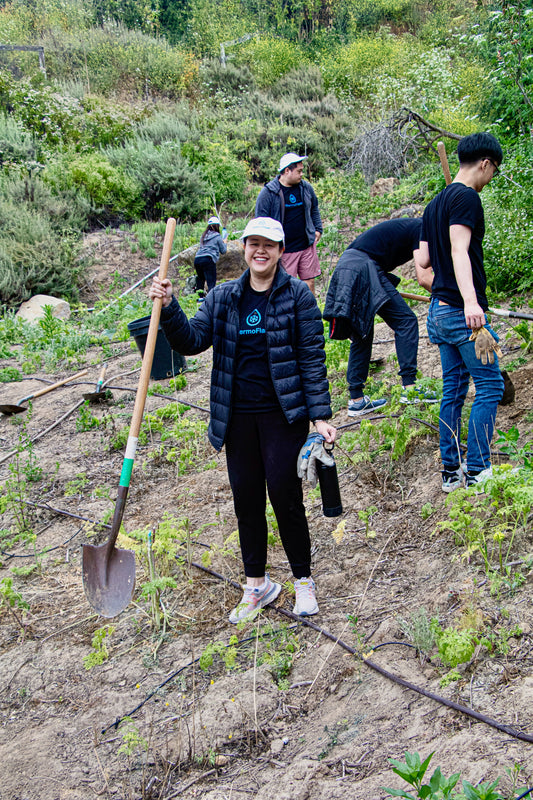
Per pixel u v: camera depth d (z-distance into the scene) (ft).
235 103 65.05
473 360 11.44
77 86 62.90
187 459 16.84
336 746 8.21
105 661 10.62
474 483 11.76
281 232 9.46
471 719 7.88
